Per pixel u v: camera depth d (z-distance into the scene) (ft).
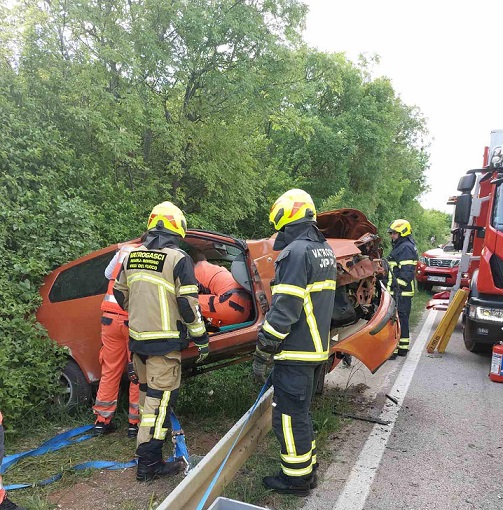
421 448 13.38
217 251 16.85
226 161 30.19
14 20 24.66
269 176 39.63
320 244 10.64
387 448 13.35
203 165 28.55
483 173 23.85
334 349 13.50
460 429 14.70
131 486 11.07
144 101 26.58
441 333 23.82
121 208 24.41
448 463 12.51
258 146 38.06
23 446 13.03
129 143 24.29
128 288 11.89
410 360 22.79
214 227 29.63
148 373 11.47
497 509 10.46
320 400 16.46
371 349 14.08
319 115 53.78
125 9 26.58
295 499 10.66
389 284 20.94
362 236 15.30
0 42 23.38
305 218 10.55
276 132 50.96
